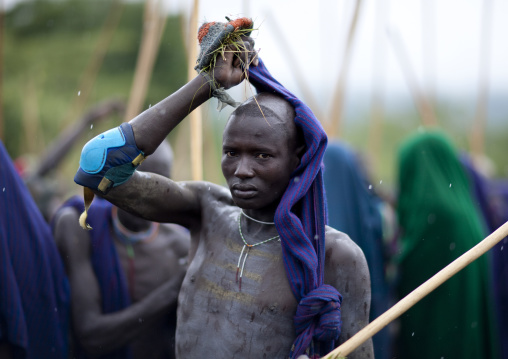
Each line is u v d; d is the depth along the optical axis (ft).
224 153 11.96
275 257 12.04
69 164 55.26
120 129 11.96
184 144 38.04
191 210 13.21
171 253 18.97
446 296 23.67
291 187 11.76
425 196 24.76
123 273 18.33
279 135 11.64
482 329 24.23
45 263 17.49
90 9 74.08
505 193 34.06
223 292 12.12
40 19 74.54
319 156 11.83
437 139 25.75
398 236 25.94
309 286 11.59
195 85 11.96
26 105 52.11
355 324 11.96
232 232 12.54
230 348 11.83
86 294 17.88
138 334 17.76
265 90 12.31
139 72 25.59
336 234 12.25
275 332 11.75
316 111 30.25
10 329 16.39
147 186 12.43
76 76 70.49
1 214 16.72
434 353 23.67
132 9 70.90
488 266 24.62
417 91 34.14
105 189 12.03
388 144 94.68
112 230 18.65
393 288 25.59
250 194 11.66
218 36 11.75
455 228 24.08
